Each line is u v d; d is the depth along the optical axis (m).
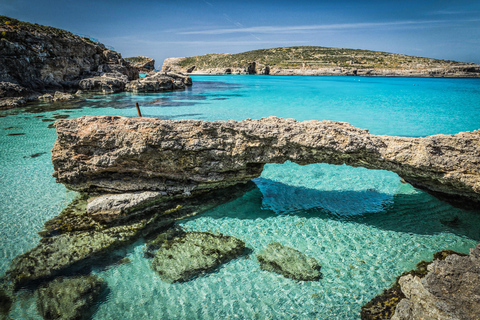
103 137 8.80
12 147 15.79
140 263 7.26
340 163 9.52
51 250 7.61
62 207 9.67
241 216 9.45
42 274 6.80
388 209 9.87
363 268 7.18
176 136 8.87
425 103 30.88
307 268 7.21
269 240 8.27
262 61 118.81
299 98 35.38
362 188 11.47
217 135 9.16
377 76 97.75
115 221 8.81
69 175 9.24
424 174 8.65
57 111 25.22
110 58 48.59
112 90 39.25
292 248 7.95
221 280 6.83
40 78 34.78
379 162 8.95
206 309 6.07
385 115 24.34
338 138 8.66
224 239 8.27
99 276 6.81
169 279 6.80
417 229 8.70
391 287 6.56
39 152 15.13
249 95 38.44
